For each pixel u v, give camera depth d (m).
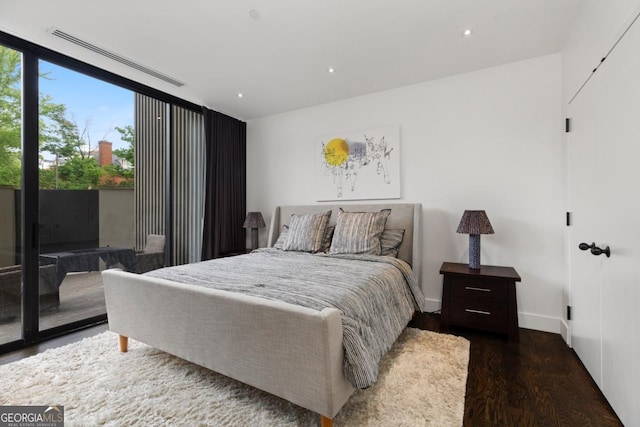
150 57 2.55
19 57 2.29
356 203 3.45
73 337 2.44
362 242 2.84
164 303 1.77
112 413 1.46
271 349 1.39
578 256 2.11
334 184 3.58
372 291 1.87
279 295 1.57
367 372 1.32
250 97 3.47
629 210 1.38
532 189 2.62
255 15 2.01
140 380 1.75
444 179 2.98
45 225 2.44
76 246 2.66
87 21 2.05
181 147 3.55
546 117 2.56
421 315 2.97
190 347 1.69
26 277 2.31
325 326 1.23
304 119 3.83
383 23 2.11
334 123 3.61
